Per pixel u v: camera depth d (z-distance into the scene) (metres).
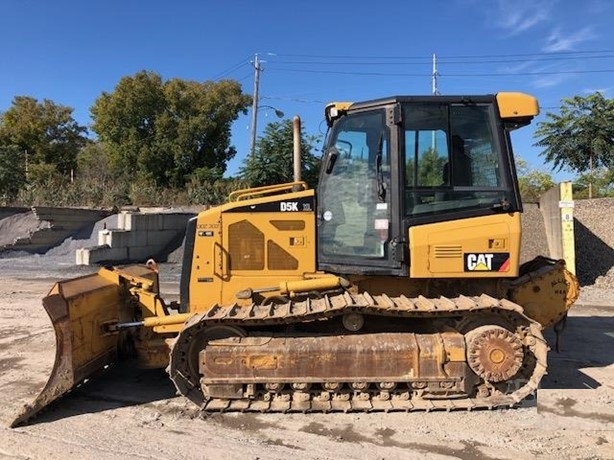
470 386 4.75
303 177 14.64
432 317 4.81
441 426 4.44
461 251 4.83
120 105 33.47
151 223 17.39
